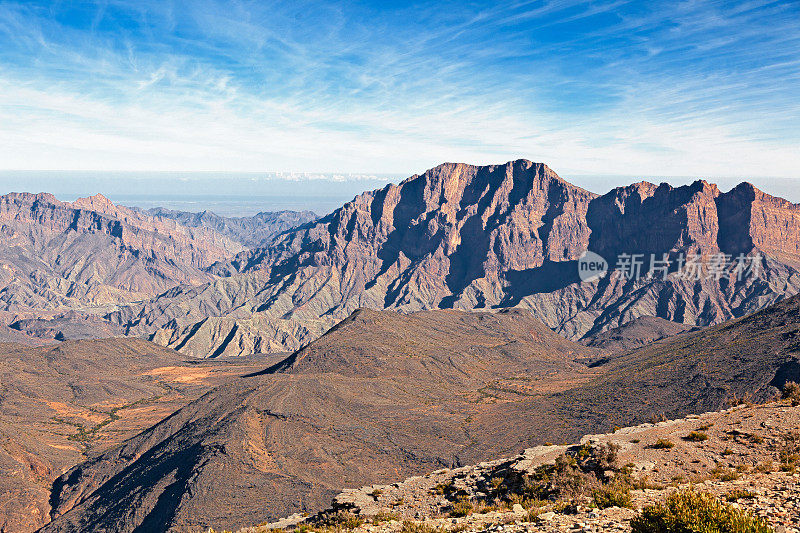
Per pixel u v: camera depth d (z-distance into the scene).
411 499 42.94
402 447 119.38
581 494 31.31
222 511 86.81
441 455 115.62
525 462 43.06
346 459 112.06
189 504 88.00
